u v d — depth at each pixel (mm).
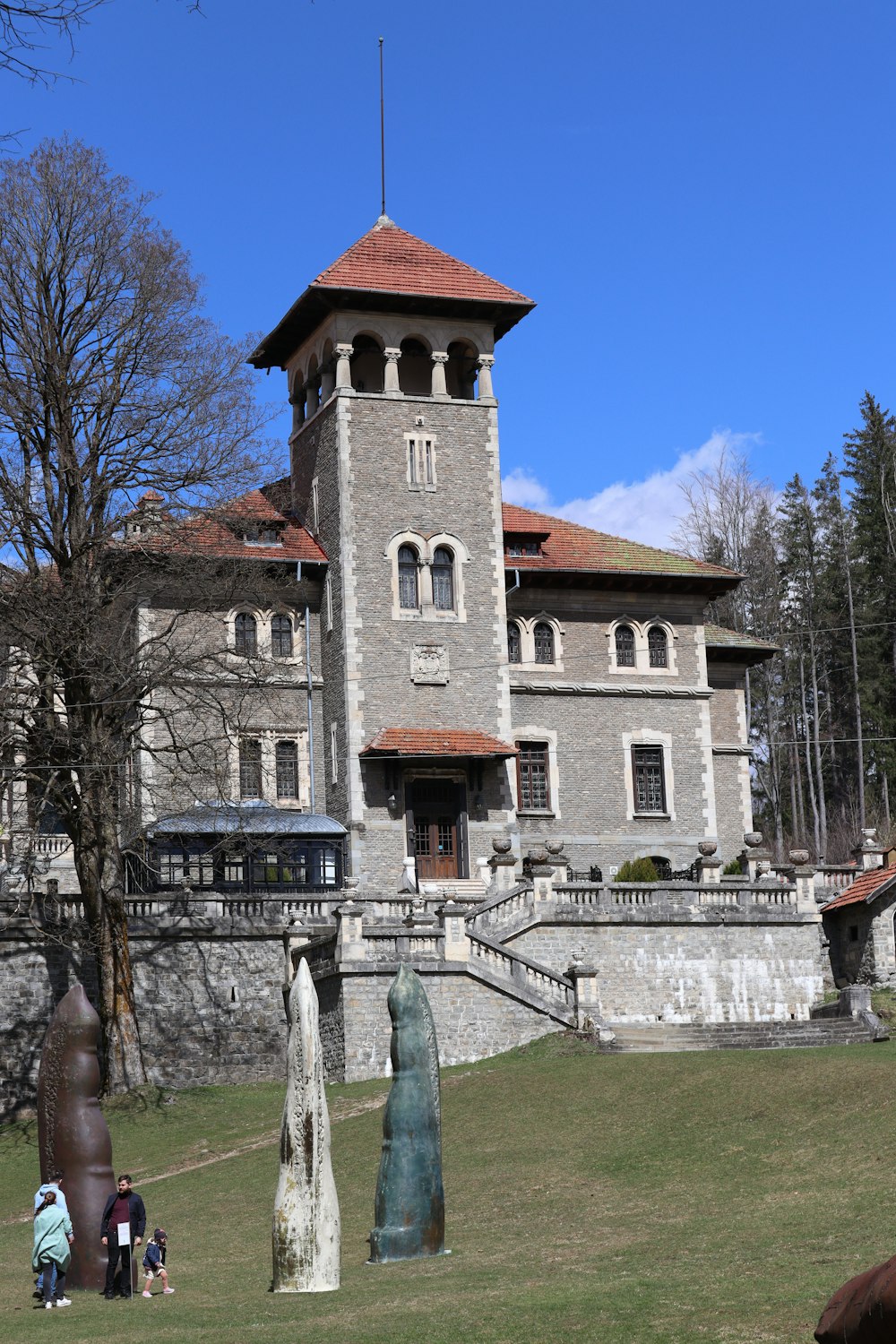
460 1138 31969
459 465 56938
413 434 56531
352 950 40312
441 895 48719
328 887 49344
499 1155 30250
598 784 58750
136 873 47844
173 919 43969
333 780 54938
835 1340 10805
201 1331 18547
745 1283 18406
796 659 88188
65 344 42688
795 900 46469
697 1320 16766
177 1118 39562
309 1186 21375
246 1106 40625
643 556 61156
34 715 41375
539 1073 35906
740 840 62531
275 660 55469
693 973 44906
